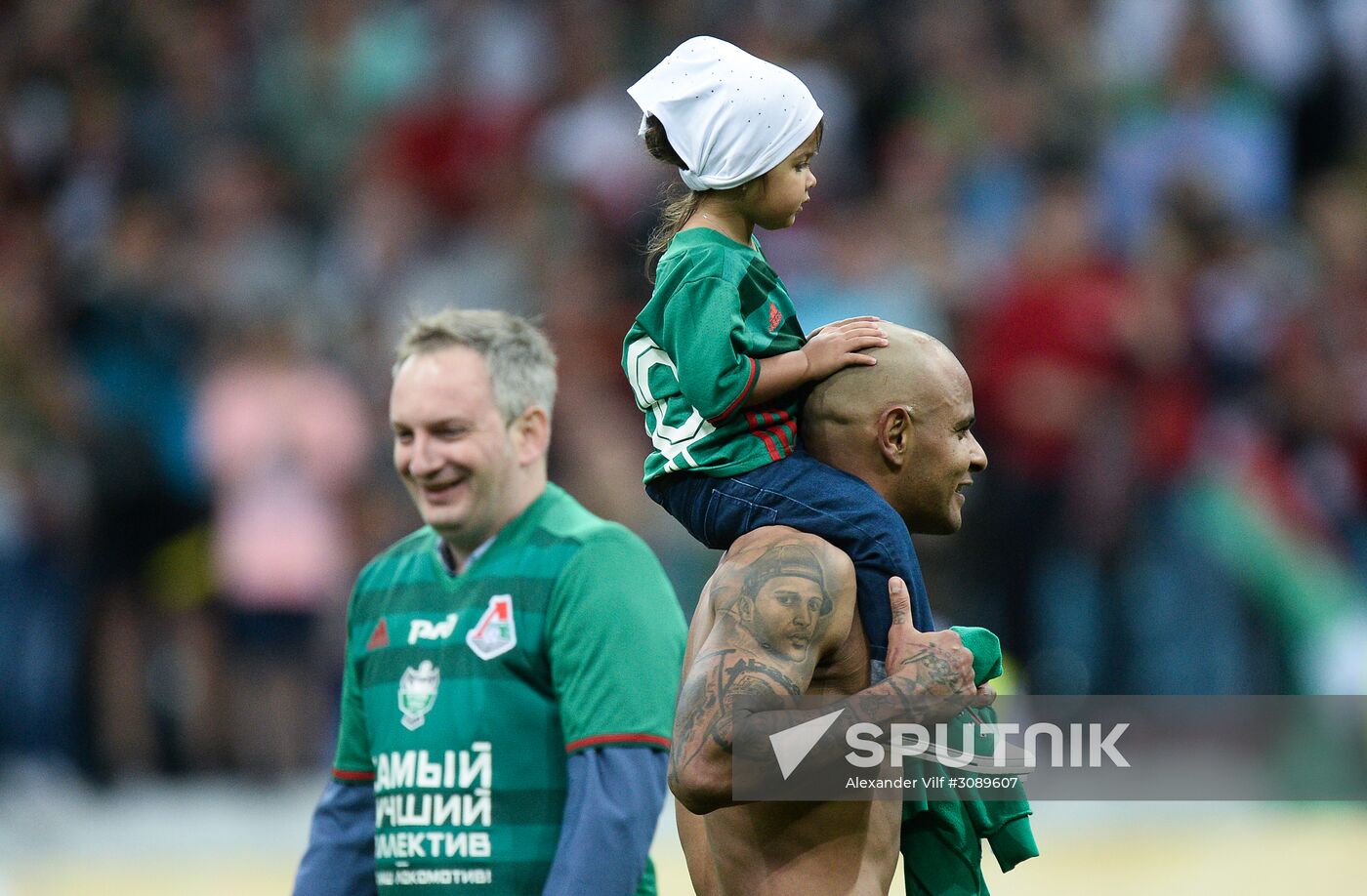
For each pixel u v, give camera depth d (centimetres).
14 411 3634
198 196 4422
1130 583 3628
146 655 3638
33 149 4572
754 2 4772
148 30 4769
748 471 1173
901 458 1186
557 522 1438
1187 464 3716
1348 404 3978
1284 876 2531
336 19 4872
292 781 3606
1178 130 4406
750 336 1162
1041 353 3725
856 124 4534
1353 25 4659
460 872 1395
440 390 1420
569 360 4009
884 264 4012
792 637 1111
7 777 3459
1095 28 4612
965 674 1130
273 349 3747
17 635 3544
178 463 3747
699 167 1184
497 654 1404
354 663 1488
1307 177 4556
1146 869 2611
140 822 3312
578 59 4659
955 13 4638
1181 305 3881
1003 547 3641
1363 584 3850
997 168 4300
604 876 1326
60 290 4072
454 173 4588
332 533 3697
